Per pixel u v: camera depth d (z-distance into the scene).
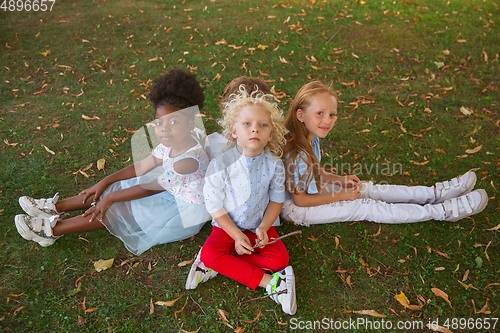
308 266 2.43
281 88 4.07
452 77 4.28
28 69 4.31
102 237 2.56
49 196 2.83
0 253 2.42
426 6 5.81
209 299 2.22
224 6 5.86
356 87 4.12
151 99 2.24
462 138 3.48
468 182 2.65
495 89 4.11
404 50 4.75
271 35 5.05
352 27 5.26
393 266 2.43
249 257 2.30
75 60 4.50
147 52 4.68
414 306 2.19
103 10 5.70
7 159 3.12
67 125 3.54
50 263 2.38
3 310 2.11
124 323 2.09
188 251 2.50
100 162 3.10
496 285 2.30
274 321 2.12
